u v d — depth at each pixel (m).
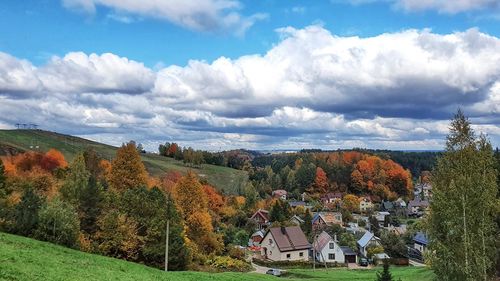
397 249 117.25
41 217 51.88
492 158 38.47
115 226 58.59
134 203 60.47
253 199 182.12
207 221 83.12
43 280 26.83
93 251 56.03
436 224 38.44
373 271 86.12
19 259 31.86
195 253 76.50
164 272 45.47
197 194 84.06
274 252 105.44
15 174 110.44
